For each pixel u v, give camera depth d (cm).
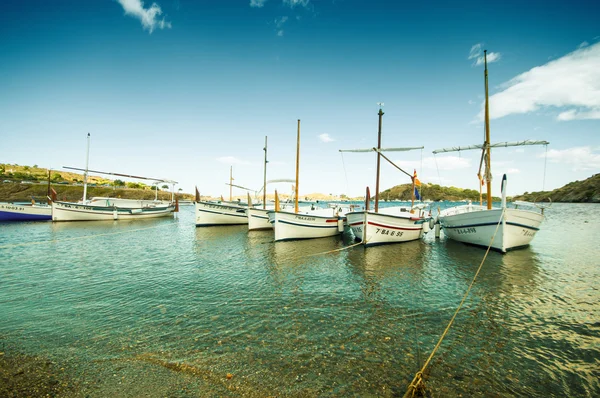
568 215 4956
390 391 512
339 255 1705
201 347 661
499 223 1669
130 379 546
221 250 1892
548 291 1054
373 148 2028
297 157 2580
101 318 827
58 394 505
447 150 2081
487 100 1922
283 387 521
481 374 569
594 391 522
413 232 2161
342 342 685
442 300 967
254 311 873
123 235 2628
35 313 863
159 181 4878
